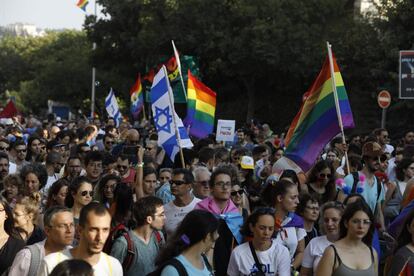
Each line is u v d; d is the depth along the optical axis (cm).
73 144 1633
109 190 877
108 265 608
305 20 3769
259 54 3712
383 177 1208
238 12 3722
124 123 2273
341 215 730
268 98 4272
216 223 618
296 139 1159
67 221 635
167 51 4050
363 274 700
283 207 840
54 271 448
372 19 3622
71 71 6800
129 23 4388
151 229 754
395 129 3391
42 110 7881
